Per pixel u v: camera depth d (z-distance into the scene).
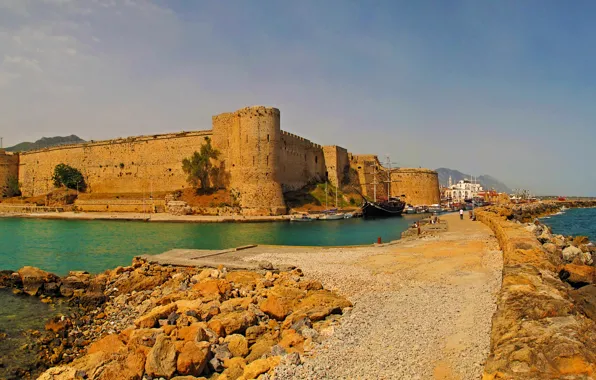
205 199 83.56
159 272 23.59
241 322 13.43
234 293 17.91
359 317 13.73
